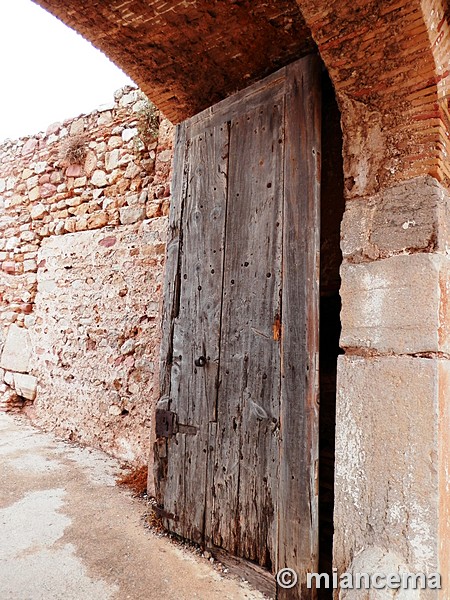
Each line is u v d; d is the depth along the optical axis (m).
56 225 4.34
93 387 3.76
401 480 1.39
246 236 2.07
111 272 3.75
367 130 1.60
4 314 4.86
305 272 1.79
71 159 4.16
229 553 1.97
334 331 1.96
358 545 1.46
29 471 3.06
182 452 2.25
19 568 1.88
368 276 1.55
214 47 2.17
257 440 1.91
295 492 1.73
